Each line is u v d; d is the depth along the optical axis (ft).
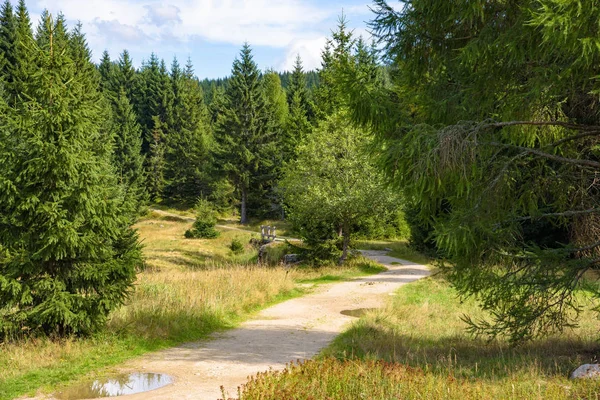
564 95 28.17
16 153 33.32
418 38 29.63
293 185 92.32
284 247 102.27
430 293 63.16
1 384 25.91
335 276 80.28
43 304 32.91
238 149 181.27
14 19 133.08
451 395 22.02
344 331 42.86
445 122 29.14
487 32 26.55
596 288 31.07
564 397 21.74
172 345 36.73
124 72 259.19
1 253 32.78
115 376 28.32
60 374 28.09
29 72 34.96
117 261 35.81
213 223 156.56
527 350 33.58
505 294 28.25
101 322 35.47
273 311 52.75
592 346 32.96
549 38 21.47
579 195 31.58
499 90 28.09
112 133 38.14
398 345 36.73
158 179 220.23
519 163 27.94
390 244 135.64
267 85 253.85
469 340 39.01
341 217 87.45
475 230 26.17
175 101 253.03
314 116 160.45
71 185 34.47
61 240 32.94
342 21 135.54
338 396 21.66
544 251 27.86
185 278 63.62
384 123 29.07
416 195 25.82
